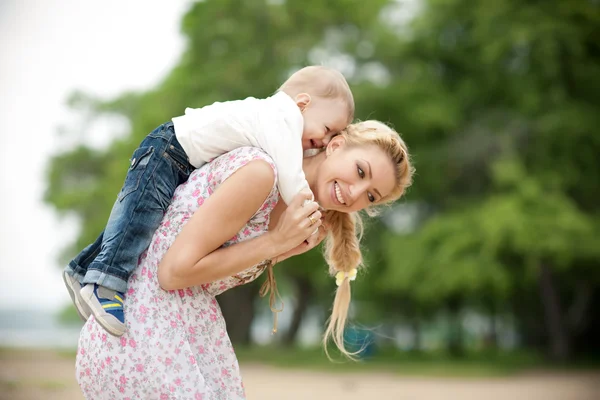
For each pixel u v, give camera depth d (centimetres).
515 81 1927
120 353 220
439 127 2025
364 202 247
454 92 2072
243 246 224
